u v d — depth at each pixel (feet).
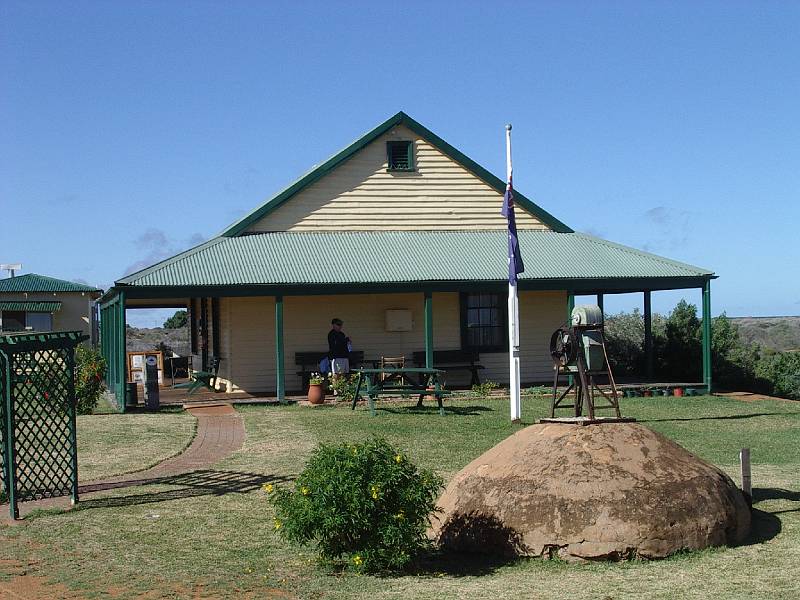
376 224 85.61
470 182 87.76
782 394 88.48
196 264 75.25
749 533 32.63
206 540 32.86
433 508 29.66
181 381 101.55
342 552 28.71
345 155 84.89
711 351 90.07
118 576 28.53
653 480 30.42
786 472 44.78
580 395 35.91
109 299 83.97
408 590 26.68
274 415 66.49
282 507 28.76
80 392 67.82
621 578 27.55
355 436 55.52
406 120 86.07
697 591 26.18
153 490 41.55
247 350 82.43
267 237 82.53
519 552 29.78
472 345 86.99
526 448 32.32
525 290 79.05
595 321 35.27
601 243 87.92
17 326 159.43
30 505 38.96
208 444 54.08
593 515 29.43
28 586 27.63
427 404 72.74
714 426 61.21
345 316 84.48
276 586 27.35
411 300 86.12
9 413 37.01
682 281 81.30
